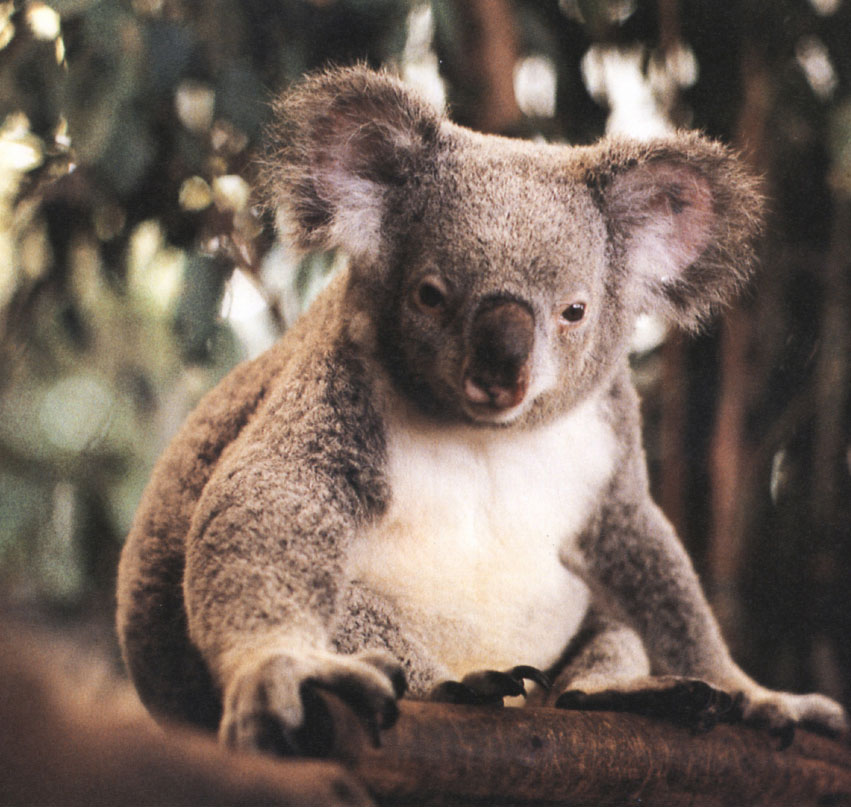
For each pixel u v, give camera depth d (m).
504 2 7.11
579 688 4.17
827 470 7.54
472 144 4.46
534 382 4.10
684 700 3.83
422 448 4.28
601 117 7.85
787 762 4.23
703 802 3.98
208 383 6.98
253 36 6.70
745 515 7.55
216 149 7.03
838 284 7.58
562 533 4.62
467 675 3.55
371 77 4.51
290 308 7.11
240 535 3.81
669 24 7.66
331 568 3.92
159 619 4.62
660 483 7.71
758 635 7.73
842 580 7.63
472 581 4.43
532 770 3.32
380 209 4.35
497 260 4.09
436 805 3.23
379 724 2.81
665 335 7.69
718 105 7.87
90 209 7.18
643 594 4.84
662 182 4.71
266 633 3.56
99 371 7.12
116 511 6.97
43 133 7.06
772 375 7.71
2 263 7.40
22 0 6.82
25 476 6.96
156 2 6.58
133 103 6.34
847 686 7.61
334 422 4.12
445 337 4.08
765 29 7.80
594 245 4.38
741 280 4.77
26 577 6.91
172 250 7.22
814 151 7.85
